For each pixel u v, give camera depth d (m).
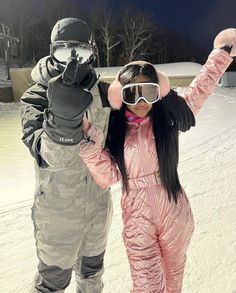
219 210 4.81
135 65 2.21
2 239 4.23
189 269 3.48
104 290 3.24
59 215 2.16
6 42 31.80
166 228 2.35
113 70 27.83
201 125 11.02
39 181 2.17
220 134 9.63
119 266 3.61
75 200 2.17
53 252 2.23
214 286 3.23
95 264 2.48
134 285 2.34
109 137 2.30
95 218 2.32
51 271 2.29
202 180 6.03
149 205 2.31
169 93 2.34
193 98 2.50
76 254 2.31
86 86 1.51
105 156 2.18
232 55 2.57
